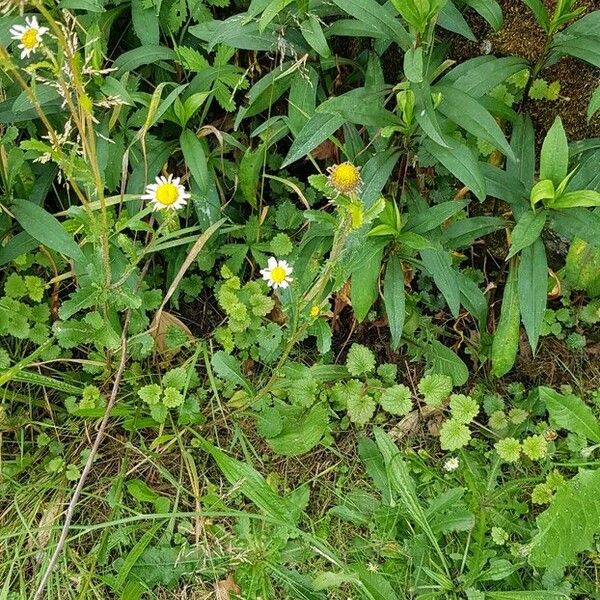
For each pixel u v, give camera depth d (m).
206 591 0.73
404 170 0.79
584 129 0.79
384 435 0.76
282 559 0.74
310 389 0.80
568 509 0.72
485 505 0.77
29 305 0.83
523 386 0.85
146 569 0.73
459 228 0.76
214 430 0.82
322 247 0.78
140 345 0.81
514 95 0.79
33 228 0.70
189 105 0.74
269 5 0.66
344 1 0.67
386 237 0.74
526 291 0.72
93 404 0.79
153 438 0.82
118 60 0.75
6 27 0.71
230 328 0.81
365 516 0.77
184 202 0.62
